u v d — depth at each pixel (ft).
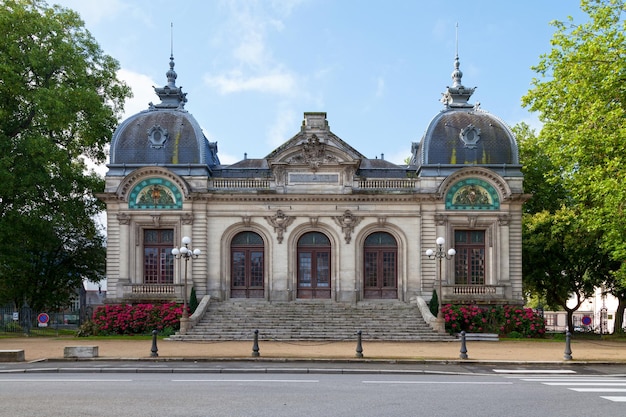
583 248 164.35
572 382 72.23
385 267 154.30
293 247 152.97
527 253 176.76
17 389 62.95
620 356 102.37
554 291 186.39
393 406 54.44
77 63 162.71
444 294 147.74
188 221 150.61
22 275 161.99
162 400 56.34
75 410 51.42
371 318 139.33
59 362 92.32
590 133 116.88
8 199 156.04
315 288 154.10
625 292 173.88
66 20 167.63
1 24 150.00
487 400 57.98
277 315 140.67
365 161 171.42
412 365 90.63
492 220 150.41
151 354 96.53
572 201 180.14
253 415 49.85
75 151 169.27
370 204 152.76
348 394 60.90
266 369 81.76
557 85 125.49
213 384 67.62
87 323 142.82
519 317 141.28
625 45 118.11
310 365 89.04
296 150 153.58
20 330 171.63
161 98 168.14
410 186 153.89
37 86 161.89
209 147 168.66
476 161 154.61
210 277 151.43
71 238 185.47
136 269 150.71
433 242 151.02
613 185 111.34
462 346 95.91
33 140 148.25
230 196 152.25
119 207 150.92
